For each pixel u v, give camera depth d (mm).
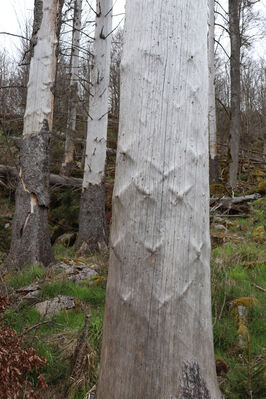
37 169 5594
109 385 1317
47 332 3002
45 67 5703
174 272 1280
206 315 1369
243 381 2191
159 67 1326
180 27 1349
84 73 13125
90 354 2441
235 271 4418
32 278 4520
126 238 1318
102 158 7344
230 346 2803
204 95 1424
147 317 1265
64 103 11398
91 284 4246
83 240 7152
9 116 12680
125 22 1454
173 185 1297
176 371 1259
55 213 9648
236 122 9930
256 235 6289
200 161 1374
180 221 1301
